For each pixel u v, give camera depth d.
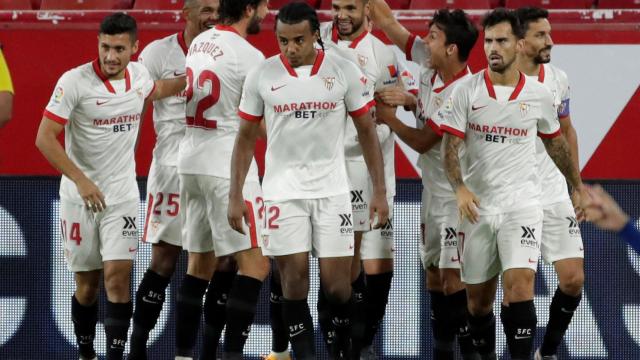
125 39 24.08
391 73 26.48
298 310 23.03
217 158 24.33
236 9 24.44
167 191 26.11
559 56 28.20
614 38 28.09
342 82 22.66
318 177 22.77
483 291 24.42
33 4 33.25
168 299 28.12
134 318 25.97
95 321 26.30
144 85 24.91
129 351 27.03
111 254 24.77
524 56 25.81
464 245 24.11
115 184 24.81
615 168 28.16
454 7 32.34
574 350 28.16
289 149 22.77
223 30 24.52
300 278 22.89
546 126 23.77
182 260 28.17
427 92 26.14
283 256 22.83
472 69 28.56
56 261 28.28
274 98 22.58
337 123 22.81
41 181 28.30
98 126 24.48
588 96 28.14
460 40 25.36
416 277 28.27
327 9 31.97
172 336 28.11
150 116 28.27
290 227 22.73
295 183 22.75
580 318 28.12
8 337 28.25
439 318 26.27
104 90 24.34
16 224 28.33
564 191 26.39
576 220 26.25
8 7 32.53
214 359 26.06
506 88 23.36
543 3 32.44
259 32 27.62
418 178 28.22
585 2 32.38
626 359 28.09
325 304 25.22
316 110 22.56
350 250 23.00
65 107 24.06
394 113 25.45
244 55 24.33
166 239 26.06
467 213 23.00
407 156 28.30
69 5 32.81
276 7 32.47
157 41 26.58
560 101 26.33
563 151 24.03
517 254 23.39
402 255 28.28
